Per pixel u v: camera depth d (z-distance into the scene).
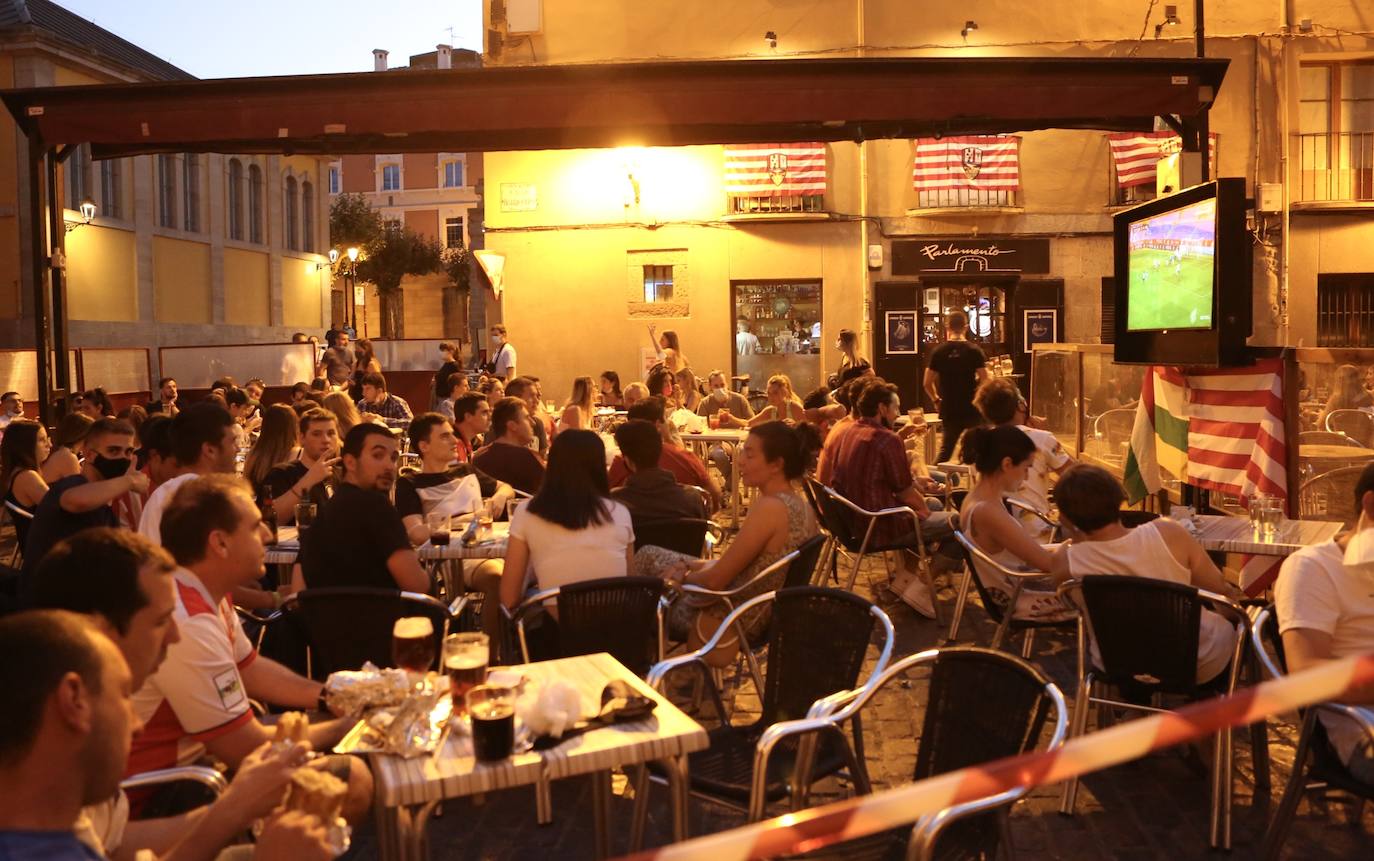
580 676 3.68
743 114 11.35
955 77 11.21
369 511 5.14
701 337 19.44
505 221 19.66
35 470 8.36
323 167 40.84
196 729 3.30
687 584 5.46
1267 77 18.31
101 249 28.84
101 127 11.83
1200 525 6.35
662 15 18.98
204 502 3.42
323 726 3.54
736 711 6.02
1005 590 5.97
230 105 11.67
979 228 18.98
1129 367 10.16
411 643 3.51
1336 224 18.44
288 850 2.25
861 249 19.14
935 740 3.42
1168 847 4.37
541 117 11.48
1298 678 1.13
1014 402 8.12
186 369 21.31
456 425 9.16
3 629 1.98
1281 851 4.22
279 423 7.20
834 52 18.80
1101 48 18.50
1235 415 7.81
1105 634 4.61
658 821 4.66
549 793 4.66
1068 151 18.84
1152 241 9.16
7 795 1.94
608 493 5.33
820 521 8.66
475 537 6.08
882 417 8.34
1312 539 5.89
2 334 26.45
